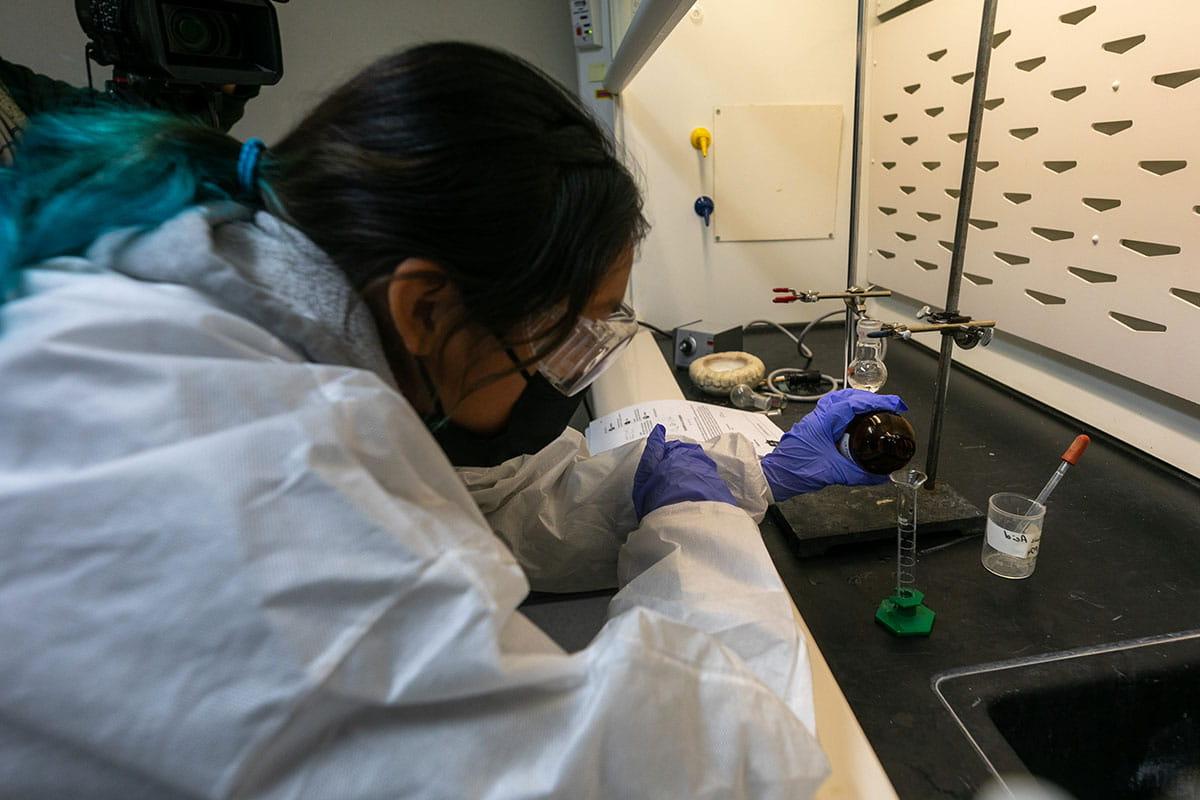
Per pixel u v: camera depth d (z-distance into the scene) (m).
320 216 0.51
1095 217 1.11
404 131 0.49
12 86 1.28
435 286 0.51
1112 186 1.06
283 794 0.38
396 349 0.56
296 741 0.38
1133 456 1.14
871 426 0.95
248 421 0.39
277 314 0.46
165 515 0.36
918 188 1.64
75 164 0.52
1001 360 1.47
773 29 1.76
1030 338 1.32
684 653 0.50
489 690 0.41
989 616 0.80
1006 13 1.25
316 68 2.09
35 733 0.36
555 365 0.70
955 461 1.17
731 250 1.97
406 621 0.39
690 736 0.47
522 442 0.79
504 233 0.50
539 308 0.54
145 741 0.35
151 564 0.35
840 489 1.05
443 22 2.09
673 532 0.75
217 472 0.37
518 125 0.50
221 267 0.45
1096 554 0.90
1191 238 0.94
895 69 1.66
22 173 0.53
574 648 0.92
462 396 0.59
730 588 0.67
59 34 1.92
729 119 1.83
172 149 0.55
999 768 0.61
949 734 0.65
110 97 1.34
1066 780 0.74
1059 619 0.79
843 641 0.77
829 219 1.94
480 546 0.44
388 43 2.09
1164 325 1.01
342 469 0.40
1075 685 0.70
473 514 0.49
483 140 0.49
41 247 0.47
